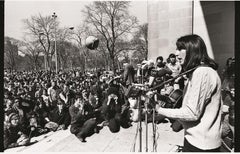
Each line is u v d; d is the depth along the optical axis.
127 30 13.65
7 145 3.87
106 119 5.03
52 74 14.52
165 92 4.03
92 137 4.31
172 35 6.20
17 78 11.41
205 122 1.37
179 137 3.86
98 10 13.87
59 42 16.56
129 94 1.92
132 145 3.62
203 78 1.33
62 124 5.23
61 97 6.25
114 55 14.20
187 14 5.80
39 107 5.29
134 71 4.93
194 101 1.32
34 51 18.05
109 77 8.50
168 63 5.00
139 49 13.51
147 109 2.05
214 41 5.23
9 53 18.22
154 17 6.61
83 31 15.03
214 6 5.25
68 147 3.82
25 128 4.33
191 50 1.42
